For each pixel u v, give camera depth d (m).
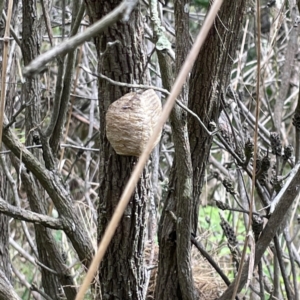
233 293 0.79
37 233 1.08
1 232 1.26
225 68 0.88
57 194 0.88
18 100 1.78
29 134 1.15
